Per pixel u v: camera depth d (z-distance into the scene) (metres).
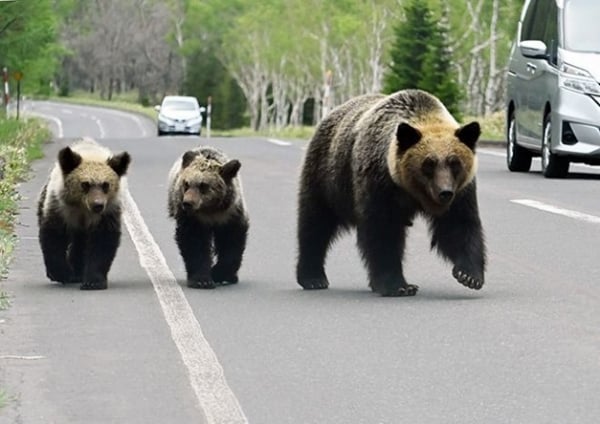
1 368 11.00
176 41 169.50
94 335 12.35
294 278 16.02
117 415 9.48
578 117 27.78
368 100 15.17
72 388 10.29
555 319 12.78
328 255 17.62
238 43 138.62
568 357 11.07
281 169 33.00
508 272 15.94
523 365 10.80
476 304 13.70
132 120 140.62
